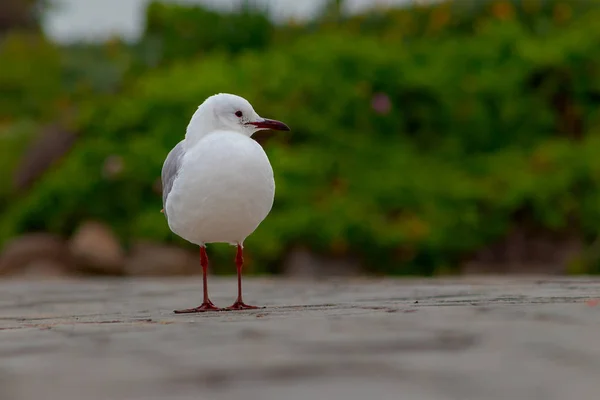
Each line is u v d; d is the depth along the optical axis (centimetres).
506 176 1475
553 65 1627
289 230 1402
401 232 1395
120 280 1220
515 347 297
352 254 1412
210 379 255
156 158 1566
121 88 2034
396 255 1412
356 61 1625
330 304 598
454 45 1705
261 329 375
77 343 362
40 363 304
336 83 1600
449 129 1591
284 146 1535
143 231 1496
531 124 1598
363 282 977
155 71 1956
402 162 1516
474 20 1864
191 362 288
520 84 1623
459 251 1421
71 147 1769
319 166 1494
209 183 537
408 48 1716
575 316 385
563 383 236
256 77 1661
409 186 1463
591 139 1550
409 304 545
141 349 329
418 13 1944
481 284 805
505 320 373
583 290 649
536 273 1403
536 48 1652
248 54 1820
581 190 1464
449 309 443
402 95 1603
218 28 2069
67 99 2397
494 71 1641
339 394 225
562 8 1823
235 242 586
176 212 561
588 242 1434
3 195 1842
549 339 313
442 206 1441
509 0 1875
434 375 249
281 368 268
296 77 1616
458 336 324
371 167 1512
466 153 1577
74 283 1101
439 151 1563
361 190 1462
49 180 1638
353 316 425
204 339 351
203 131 573
